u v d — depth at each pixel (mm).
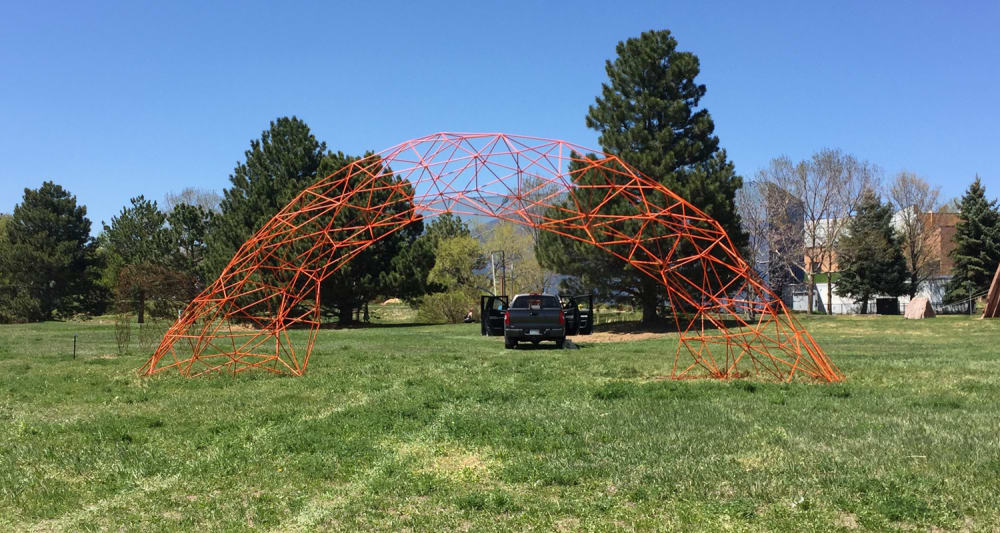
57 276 52688
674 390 10805
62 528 4883
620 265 30984
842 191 48844
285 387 12000
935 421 7832
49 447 7285
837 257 52281
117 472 6250
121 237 53000
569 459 6418
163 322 30859
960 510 4738
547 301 21500
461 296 49594
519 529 4680
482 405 9609
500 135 13695
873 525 4566
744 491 5332
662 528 4621
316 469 6270
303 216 37500
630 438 7270
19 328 36938
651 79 31906
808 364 14383
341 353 19031
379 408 9359
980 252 47781
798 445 6734
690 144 31422
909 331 27781
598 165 13961
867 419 8062
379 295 40156
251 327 39812
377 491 5621
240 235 39750
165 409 9766
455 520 4875
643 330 31484
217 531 4766
